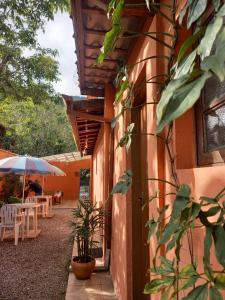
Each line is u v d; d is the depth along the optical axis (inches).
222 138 50.4
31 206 260.8
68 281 151.6
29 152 842.2
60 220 375.9
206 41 23.1
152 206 76.7
